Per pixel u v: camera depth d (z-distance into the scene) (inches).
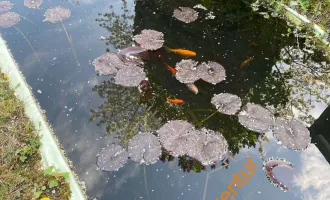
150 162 49.3
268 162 50.6
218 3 79.8
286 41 72.2
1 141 47.8
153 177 48.2
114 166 48.7
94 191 46.5
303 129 55.1
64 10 77.6
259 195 46.9
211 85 61.4
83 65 64.9
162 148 50.8
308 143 53.6
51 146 48.6
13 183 43.4
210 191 47.1
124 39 71.3
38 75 62.3
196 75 61.7
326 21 74.6
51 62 65.1
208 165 49.7
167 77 62.0
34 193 42.6
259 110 57.0
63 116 55.9
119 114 56.6
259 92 61.3
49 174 44.8
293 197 46.9
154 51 66.7
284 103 59.9
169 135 51.9
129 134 53.7
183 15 75.4
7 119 50.8
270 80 63.9
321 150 53.2
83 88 60.6
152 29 73.0
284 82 63.9
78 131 53.9
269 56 68.6
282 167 50.3
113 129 54.4
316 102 60.9
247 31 73.6
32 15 76.5
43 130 50.3
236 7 79.0
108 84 61.4
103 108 57.5
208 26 74.2
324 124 56.8
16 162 46.0
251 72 64.8
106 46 69.2
